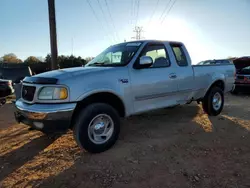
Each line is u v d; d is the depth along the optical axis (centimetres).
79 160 345
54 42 895
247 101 874
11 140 441
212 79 572
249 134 452
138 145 399
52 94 331
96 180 291
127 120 560
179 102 502
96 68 390
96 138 367
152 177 295
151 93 436
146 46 446
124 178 294
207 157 350
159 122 541
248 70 1023
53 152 378
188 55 525
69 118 331
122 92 388
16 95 401
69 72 363
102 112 364
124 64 412
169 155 359
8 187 278
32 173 311
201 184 278
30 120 339
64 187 276
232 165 324
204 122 535
